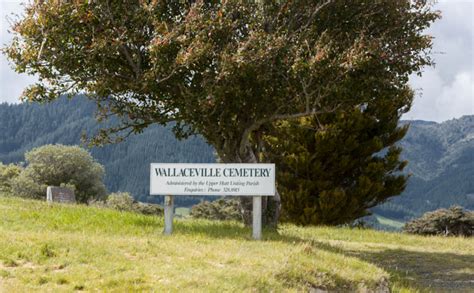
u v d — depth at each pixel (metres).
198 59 13.77
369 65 14.74
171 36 13.54
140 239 11.30
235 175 13.22
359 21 16.11
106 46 13.84
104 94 15.50
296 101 15.45
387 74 15.45
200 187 13.25
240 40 14.97
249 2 15.32
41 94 15.53
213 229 14.56
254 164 13.23
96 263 9.00
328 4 15.95
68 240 10.10
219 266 9.44
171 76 14.33
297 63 13.80
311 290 9.47
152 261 9.45
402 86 15.80
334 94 15.35
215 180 13.24
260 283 8.80
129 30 14.34
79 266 8.81
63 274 8.36
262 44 13.87
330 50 14.55
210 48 13.74
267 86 14.79
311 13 15.92
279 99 15.12
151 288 8.02
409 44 15.58
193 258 9.80
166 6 15.04
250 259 9.98
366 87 15.41
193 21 13.95
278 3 15.34
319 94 15.00
